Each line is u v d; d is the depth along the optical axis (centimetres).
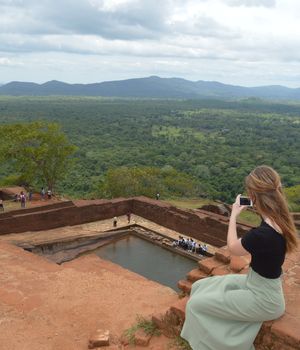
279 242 430
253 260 452
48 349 680
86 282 1052
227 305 482
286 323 513
